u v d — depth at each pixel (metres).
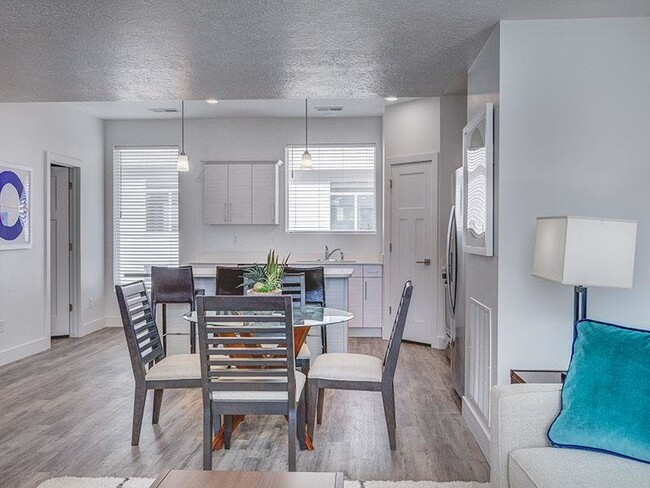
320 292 4.35
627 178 2.85
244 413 2.77
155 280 4.82
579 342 2.14
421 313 6.19
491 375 3.02
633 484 1.70
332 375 3.16
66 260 6.63
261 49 3.28
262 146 7.23
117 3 2.62
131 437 3.35
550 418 2.08
